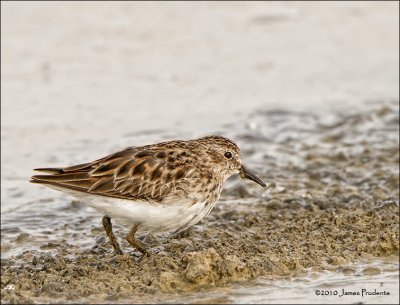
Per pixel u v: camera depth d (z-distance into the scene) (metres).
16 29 24.11
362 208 13.45
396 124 18.42
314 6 26.69
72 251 12.50
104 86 21.45
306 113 19.70
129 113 19.97
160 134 18.66
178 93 21.19
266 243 11.84
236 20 25.61
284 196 14.56
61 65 22.45
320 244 11.69
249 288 10.39
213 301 10.01
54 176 11.06
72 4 25.64
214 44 24.11
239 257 11.16
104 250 12.23
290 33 24.91
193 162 11.59
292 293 10.30
